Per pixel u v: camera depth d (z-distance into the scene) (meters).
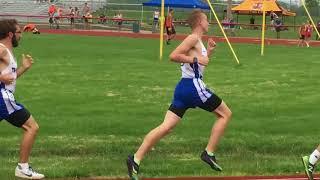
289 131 10.80
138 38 41.34
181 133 10.45
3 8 66.62
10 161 8.33
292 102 13.88
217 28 51.81
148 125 11.16
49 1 68.25
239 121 11.55
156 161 8.41
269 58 25.45
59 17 52.81
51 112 12.27
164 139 9.89
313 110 12.91
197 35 7.21
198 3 42.97
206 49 7.48
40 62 21.64
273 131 10.77
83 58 23.61
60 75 17.95
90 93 14.76
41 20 62.62
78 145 9.45
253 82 17.14
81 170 7.80
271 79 17.84
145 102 13.68
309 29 36.81
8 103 6.87
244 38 43.41
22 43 32.03
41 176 7.30
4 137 9.99
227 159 8.62
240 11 55.78
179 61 7.09
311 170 7.23
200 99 7.20
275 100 14.12
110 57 24.25
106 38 40.12
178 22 52.09
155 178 7.58
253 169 8.05
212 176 7.70
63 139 9.86
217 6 70.69
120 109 12.76
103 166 8.08
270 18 61.59
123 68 20.06
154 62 22.27
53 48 28.77
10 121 7.01
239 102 13.75
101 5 70.56
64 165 8.12
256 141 9.83
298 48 34.22
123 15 67.00
